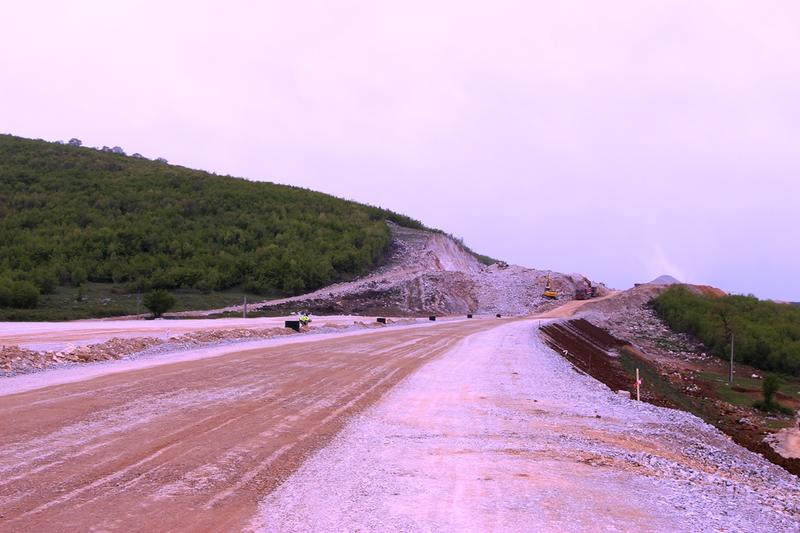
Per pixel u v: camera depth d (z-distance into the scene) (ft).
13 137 414.62
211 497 22.80
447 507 22.81
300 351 82.02
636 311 273.75
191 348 81.15
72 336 93.35
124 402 40.55
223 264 255.70
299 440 32.73
